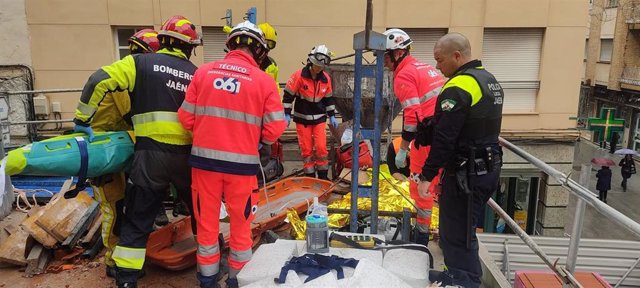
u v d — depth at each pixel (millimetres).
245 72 2928
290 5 9500
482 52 10234
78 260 3910
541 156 10672
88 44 9180
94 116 3342
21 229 3920
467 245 2840
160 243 3787
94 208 4223
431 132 3270
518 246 5277
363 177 5312
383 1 9656
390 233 4180
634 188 20344
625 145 25656
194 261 3738
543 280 4129
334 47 9750
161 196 3180
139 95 3037
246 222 3104
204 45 9578
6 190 4766
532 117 10492
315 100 6008
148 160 3025
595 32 27766
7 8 8836
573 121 10531
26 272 3672
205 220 3037
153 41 3836
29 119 9164
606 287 4230
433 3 9758
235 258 3119
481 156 2785
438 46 2969
